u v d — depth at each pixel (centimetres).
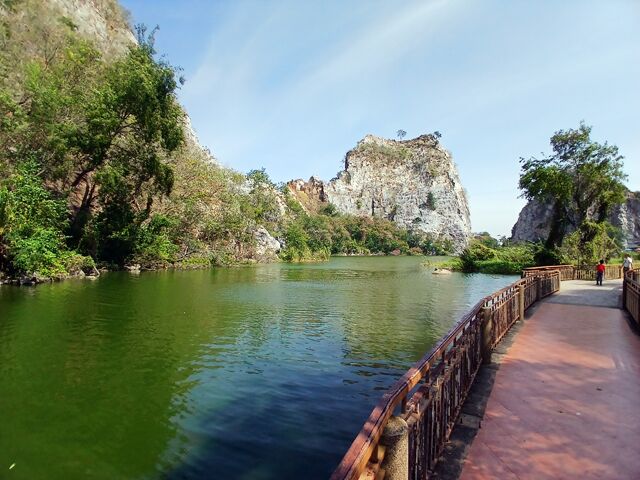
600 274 1864
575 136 3259
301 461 469
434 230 13450
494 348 725
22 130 2203
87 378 718
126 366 785
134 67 2505
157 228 3209
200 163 4125
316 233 8756
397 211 14125
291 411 602
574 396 505
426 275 3450
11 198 1864
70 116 2469
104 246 2750
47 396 639
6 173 2083
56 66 2584
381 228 10825
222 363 818
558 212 3372
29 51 2817
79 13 4322
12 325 1077
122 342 948
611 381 559
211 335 1041
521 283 988
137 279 2311
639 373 591
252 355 878
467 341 515
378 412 222
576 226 3425
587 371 601
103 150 2520
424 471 315
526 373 592
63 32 3042
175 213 3588
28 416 571
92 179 2712
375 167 15312
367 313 1440
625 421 435
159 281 2245
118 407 605
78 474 438
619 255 3988
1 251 1819
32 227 2006
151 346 923
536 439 397
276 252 5772
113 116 2422
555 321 975
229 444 505
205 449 493
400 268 4500
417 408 299
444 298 1902
